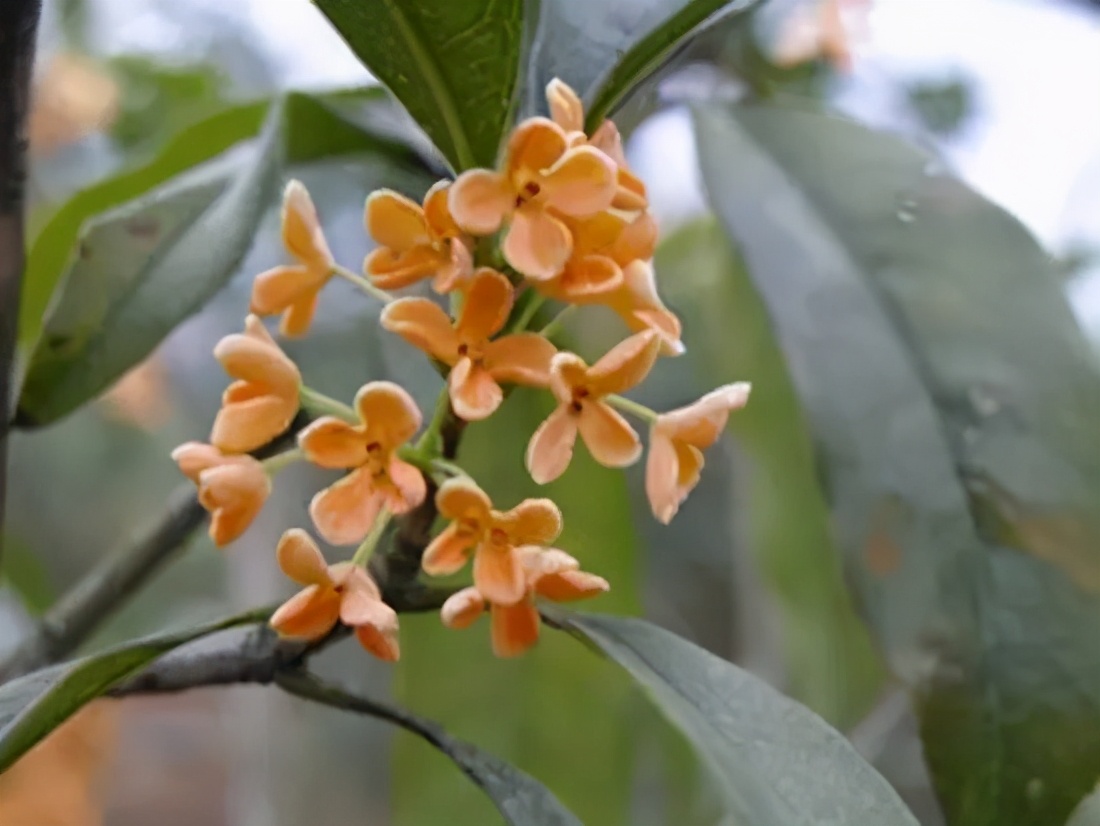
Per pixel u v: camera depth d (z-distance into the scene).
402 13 0.10
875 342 0.13
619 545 0.18
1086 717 0.12
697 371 0.20
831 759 0.10
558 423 0.10
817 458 0.13
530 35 0.11
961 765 0.12
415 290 0.15
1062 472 0.12
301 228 0.10
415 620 0.18
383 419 0.10
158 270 0.13
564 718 0.18
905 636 0.12
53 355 0.13
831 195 0.14
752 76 0.18
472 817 0.18
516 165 0.10
